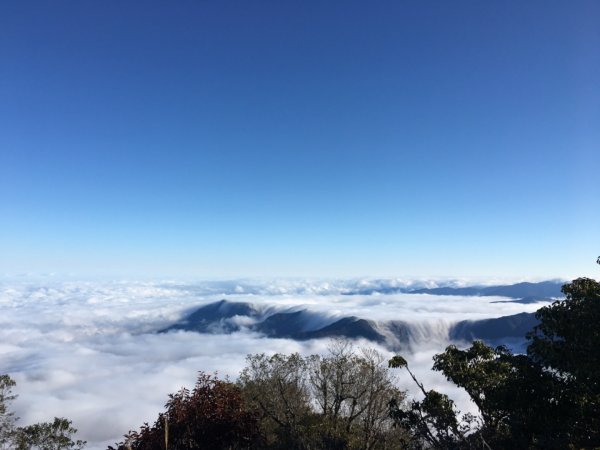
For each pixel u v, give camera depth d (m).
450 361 14.66
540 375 12.91
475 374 13.83
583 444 11.39
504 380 13.24
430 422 12.10
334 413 22.22
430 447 12.31
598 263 12.04
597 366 10.77
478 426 11.92
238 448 15.66
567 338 11.82
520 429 12.14
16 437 20.83
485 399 13.25
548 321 12.41
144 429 14.82
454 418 11.88
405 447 13.28
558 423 11.88
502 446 12.05
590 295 11.62
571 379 12.20
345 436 19.09
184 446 14.27
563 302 12.34
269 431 21.52
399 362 13.03
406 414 13.46
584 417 11.93
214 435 14.86
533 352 12.90
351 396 22.11
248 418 16.09
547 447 11.46
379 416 20.53
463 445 11.14
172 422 14.62
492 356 14.95
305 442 18.56
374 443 19.03
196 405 15.40
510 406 12.55
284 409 22.50
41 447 20.94
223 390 16.47
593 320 11.20
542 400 12.39
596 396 11.70
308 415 21.25
